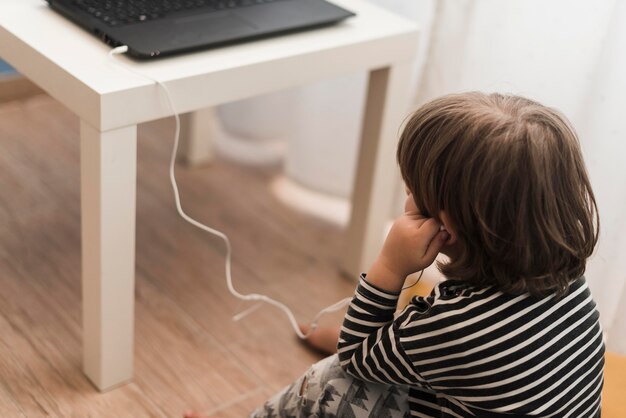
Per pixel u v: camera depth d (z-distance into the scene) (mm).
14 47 1249
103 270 1226
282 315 1554
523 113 911
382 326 1021
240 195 1883
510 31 1481
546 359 922
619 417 1154
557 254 912
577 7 1396
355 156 1826
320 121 1808
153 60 1221
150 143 2002
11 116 2023
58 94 1185
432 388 984
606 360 1252
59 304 1493
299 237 1782
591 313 971
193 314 1521
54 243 1644
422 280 1666
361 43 1386
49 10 1331
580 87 1434
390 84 1483
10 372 1336
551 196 888
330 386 1074
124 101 1130
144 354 1414
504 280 916
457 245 974
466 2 1521
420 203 964
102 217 1185
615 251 1447
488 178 879
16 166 1848
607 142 1411
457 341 917
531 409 932
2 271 1548
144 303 1527
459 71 1572
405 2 1654
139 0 1339
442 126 912
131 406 1312
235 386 1382
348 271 1681
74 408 1293
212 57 1256
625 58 1358
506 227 893
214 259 1673
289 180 1931
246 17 1351
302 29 1383
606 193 1436
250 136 2002
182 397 1345
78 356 1392
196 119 1879
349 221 1646
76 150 1944
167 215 1776
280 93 1941
